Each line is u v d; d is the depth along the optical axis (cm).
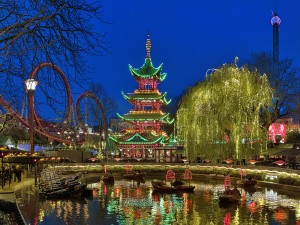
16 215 2764
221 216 3866
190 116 7381
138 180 7862
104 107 12900
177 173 8588
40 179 5872
